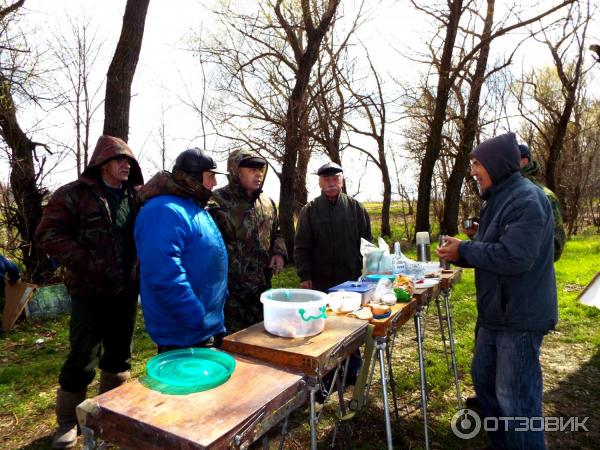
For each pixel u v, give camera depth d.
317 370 1.49
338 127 11.53
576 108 14.99
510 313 2.06
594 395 3.29
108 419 1.22
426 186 12.07
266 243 2.87
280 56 9.36
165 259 1.80
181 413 1.20
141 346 4.54
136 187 2.73
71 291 2.52
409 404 3.12
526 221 1.96
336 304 2.09
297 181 10.00
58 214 2.45
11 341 4.78
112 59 5.14
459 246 2.18
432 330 4.93
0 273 5.07
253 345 1.63
